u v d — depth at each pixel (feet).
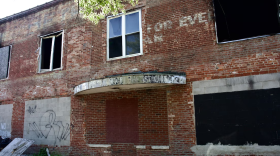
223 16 23.85
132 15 29.63
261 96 20.74
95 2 24.40
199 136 22.49
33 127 32.91
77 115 29.53
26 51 37.45
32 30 37.65
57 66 34.14
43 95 33.22
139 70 27.04
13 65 38.34
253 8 23.04
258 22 22.50
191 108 23.31
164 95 25.59
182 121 23.50
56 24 34.99
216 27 23.80
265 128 20.15
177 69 24.89
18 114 35.19
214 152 21.63
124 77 23.22
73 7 33.86
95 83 24.89
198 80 23.57
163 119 25.20
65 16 34.30
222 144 21.45
